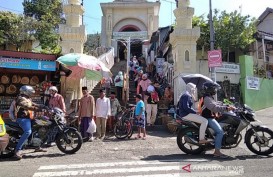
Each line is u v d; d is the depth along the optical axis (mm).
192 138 8078
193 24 22062
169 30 20594
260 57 24219
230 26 22000
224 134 7973
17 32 25250
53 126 8609
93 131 10898
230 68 19797
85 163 7402
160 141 10711
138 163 7277
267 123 14750
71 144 8617
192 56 15234
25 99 8211
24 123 8047
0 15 24953
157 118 14133
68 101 13789
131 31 35219
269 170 6484
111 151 9008
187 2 15664
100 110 11586
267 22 28031
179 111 8375
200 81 11617
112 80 19547
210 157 7910
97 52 24156
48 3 33656
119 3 34594
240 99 19734
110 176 6164
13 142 8062
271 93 22000
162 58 24188
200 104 8555
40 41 26969
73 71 13914
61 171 6613
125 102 15859
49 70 12984
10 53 12391
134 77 20812
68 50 14984
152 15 34750
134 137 11633
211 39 15695
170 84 17828
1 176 6242
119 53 35125
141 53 36219
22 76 13570
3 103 13258
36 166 7148
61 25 15031
